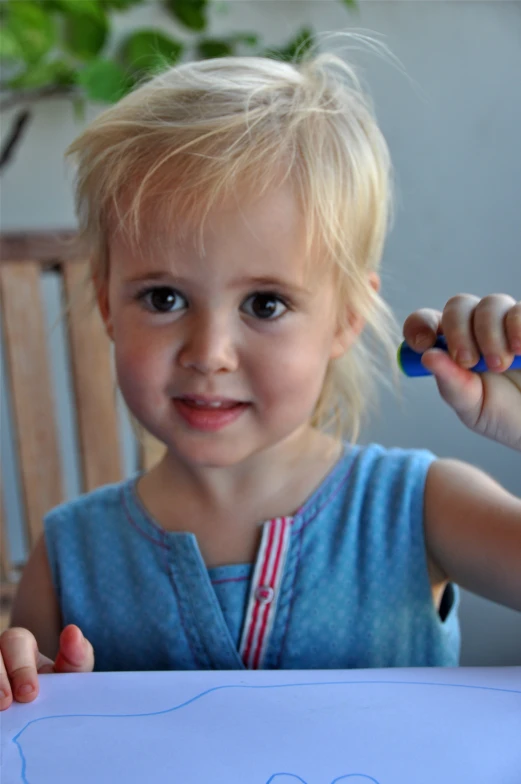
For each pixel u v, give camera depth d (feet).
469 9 3.06
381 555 2.05
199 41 3.29
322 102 2.03
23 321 2.83
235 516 2.08
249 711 1.59
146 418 1.95
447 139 3.09
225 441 1.93
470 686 1.64
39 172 3.39
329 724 1.56
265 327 1.89
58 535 2.20
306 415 1.96
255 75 2.04
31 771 1.50
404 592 2.04
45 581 2.20
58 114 3.36
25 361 2.84
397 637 2.03
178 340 1.89
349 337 2.08
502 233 3.10
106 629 2.10
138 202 1.89
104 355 2.84
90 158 2.05
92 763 1.51
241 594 2.03
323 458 2.15
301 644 2.01
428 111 3.09
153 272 1.88
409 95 3.09
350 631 2.02
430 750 1.51
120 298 1.94
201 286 1.87
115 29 3.32
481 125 3.09
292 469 2.10
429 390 3.13
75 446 3.60
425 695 1.62
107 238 2.00
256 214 1.86
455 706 1.59
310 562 2.04
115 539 2.15
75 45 3.28
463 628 3.05
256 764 1.50
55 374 3.54
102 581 2.13
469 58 3.07
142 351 1.91
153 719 1.59
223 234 1.85
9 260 2.81
